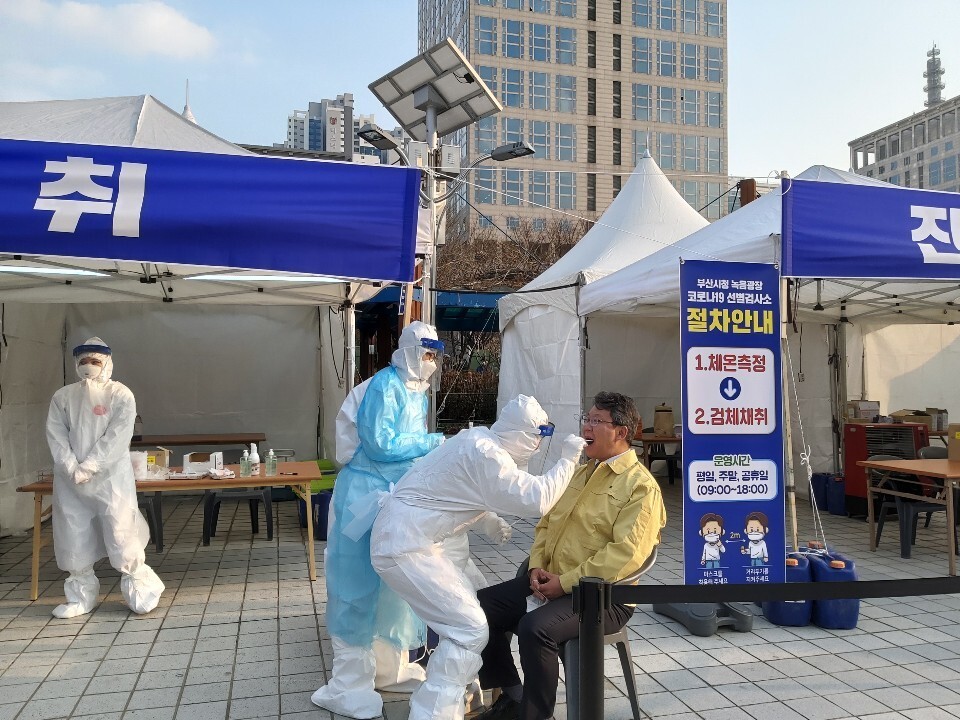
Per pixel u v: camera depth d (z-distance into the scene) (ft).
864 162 311.68
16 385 23.80
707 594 7.80
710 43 185.88
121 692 11.84
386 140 21.80
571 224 103.19
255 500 23.94
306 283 21.94
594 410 10.52
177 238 10.78
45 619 15.48
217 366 30.63
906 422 28.48
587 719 7.52
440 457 9.82
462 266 79.10
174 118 15.89
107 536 15.60
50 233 10.51
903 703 11.44
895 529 24.90
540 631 9.23
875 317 30.32
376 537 9.84
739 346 14.97
